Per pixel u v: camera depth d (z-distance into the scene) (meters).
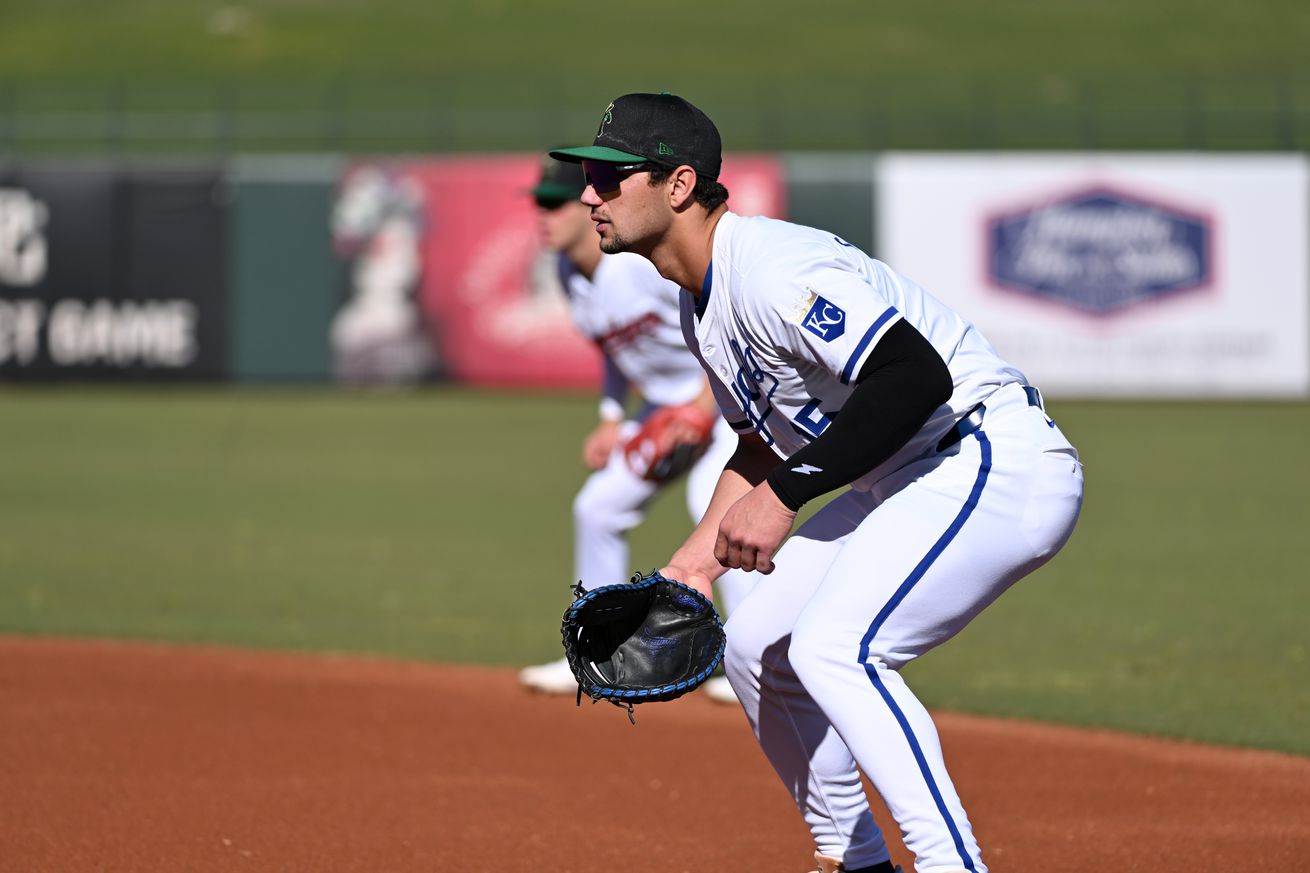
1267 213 70.88
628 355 22.55
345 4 160.50
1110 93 132.50
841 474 11.14
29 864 15.21
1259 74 136.75
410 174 74.12
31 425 63.62
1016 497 11.82
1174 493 46.44
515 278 74.19
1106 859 15.49
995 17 156.00
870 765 11.74
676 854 15.79
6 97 133.12
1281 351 71.31
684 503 48.12
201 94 133.75
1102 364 71.75
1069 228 71.44
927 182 72.19
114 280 74.25
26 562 35.09
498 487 48.28
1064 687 23.75
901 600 11.70
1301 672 24.59
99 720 21.25
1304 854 15.56
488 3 161.38
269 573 34.09
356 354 74.56
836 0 162.88
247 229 74.00
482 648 26.73
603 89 134.62
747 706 13.42
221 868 15.18
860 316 11.12
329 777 18.64
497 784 18.47
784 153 119.25
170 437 60.25
